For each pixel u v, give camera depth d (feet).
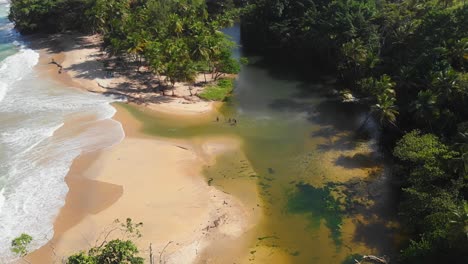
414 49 217.15
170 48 241.96
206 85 260.01
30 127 210.38
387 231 144.46
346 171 176.14
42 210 153.07
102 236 140.15
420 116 176.86
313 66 294.05
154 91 249.96
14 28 379.55
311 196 162.50
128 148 192.03
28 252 133.90
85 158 184.24
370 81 214.28
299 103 238.68
